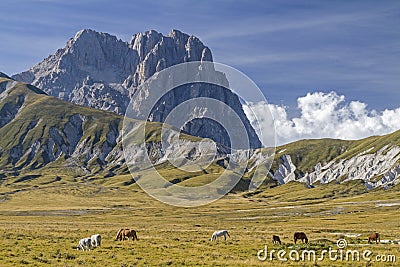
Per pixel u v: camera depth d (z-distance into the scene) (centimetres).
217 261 3844
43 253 4138
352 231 8719
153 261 3784
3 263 3481
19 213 19612
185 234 7281
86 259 3825
